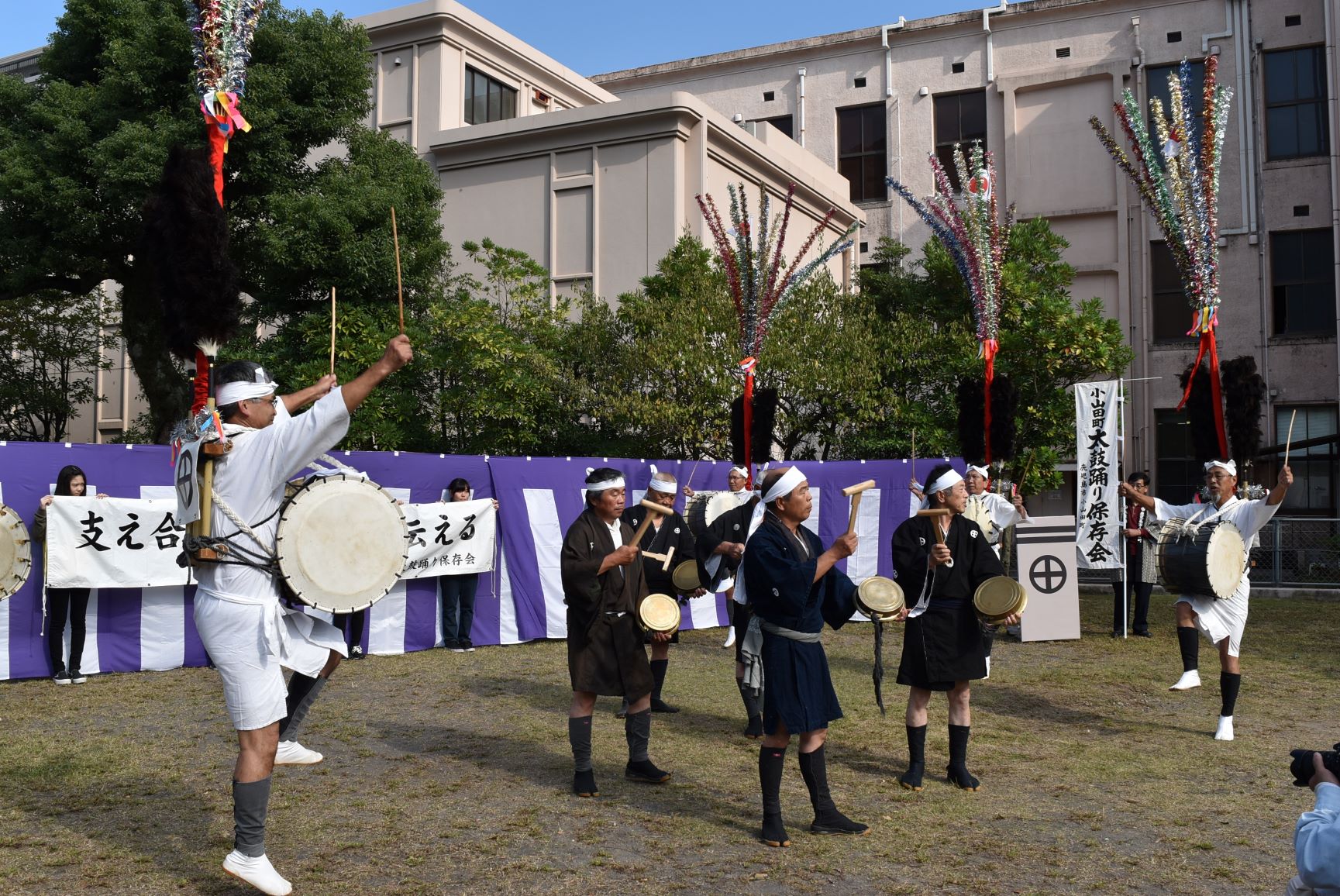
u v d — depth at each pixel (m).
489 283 19.00
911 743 5.89
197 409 4.19
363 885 4.32
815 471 12.84
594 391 14.98
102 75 14.09
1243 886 4.41
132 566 8.80
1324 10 21.19
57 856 4.64
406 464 10.52
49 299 17.72
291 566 4.20
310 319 13.74
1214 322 7.65
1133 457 21.86
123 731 6.93
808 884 4.40
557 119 18.77
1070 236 22.89
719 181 18.97
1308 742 6.94
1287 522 16.75
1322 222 21.00
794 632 4.97
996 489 9.23
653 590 8.05
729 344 14.15
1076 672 9.53
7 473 8.59
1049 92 23.30
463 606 10.59
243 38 4.40
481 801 5.50
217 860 4.61
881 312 19.69
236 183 14.10
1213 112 7.63
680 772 6.12
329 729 7.07
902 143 24.80
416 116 20.06
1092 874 4.54
